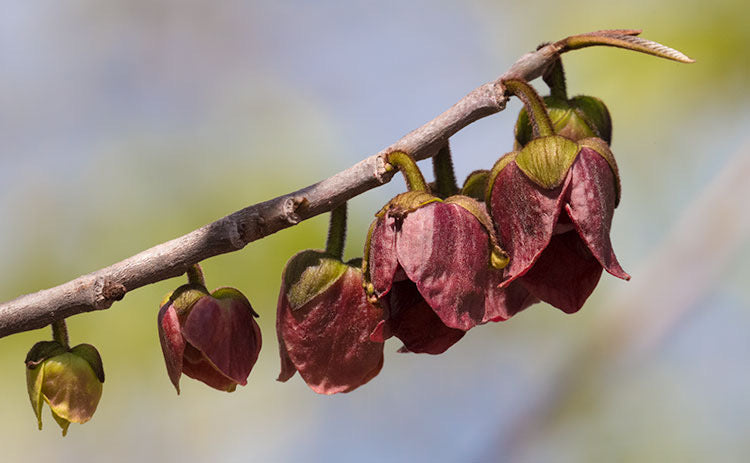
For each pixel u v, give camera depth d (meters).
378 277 0.52
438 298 0.52
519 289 0.52
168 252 0.53
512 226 0.52
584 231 0.52
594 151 0.52
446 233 0.52
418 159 0.53
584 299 0.52
